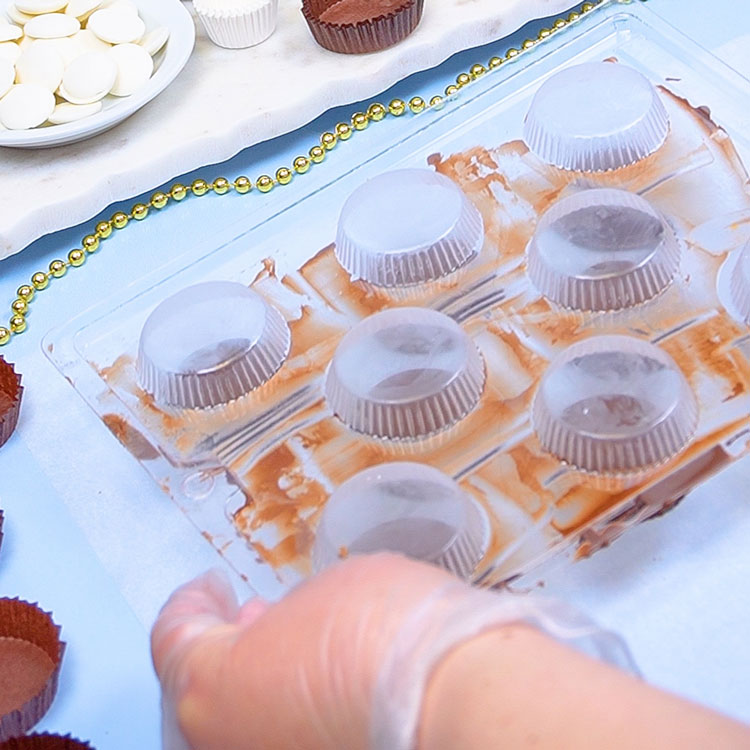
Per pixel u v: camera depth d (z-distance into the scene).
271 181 0.72
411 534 0.57
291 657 0.50
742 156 0.66
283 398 0.63
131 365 0.64
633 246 0.63
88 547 0.62
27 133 0.70
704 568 0.59
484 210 0.66
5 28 0.73
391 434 0.61
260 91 0.73
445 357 0.61
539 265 0.64
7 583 0.62
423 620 0.49
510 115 0.69
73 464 0.64
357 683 0.49
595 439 0.59
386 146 0.69
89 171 0.71
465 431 0.61
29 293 0.70
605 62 0.68
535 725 0.44
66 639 0.60
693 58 0.69
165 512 0.63
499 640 0.47
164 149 0.71
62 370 0.64
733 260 0.63
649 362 0.60
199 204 0.72
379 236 0.65
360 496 0.58
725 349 0.61
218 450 0.62
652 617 0.58
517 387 0.62
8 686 0.59
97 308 0.65
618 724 0.43
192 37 0.73
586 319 0.63
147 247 0.71
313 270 0.66
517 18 0.74
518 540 0.58
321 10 0.74
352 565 0.51
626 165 0.66
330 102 0.73
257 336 0.63
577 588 0.59
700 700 0.57
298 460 0.61
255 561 0.59
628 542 0.60
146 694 0.59
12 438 0.65
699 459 0.59
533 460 0.60
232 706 0.50
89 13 0.74
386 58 0.73
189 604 0.55
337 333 0.64
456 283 0.65
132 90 0.72
